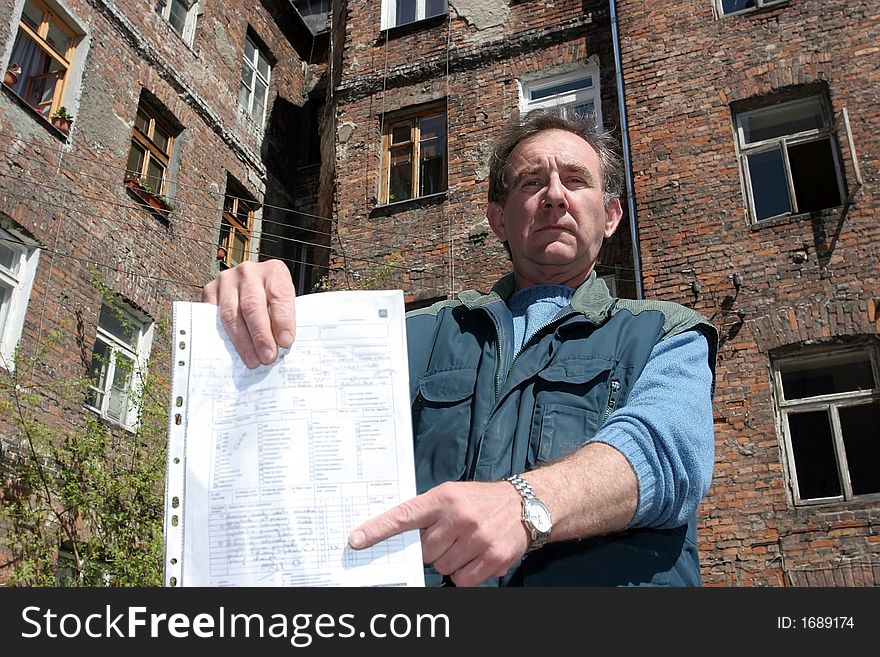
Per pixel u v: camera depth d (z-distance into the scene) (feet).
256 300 4.54
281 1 49.83
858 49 28.09
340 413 4.30
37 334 27.58
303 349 4.46
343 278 34.42
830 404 24.22
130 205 33.71
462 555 3.93
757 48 29.48
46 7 31.86
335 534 4.02
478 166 34.35
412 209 34.68
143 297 33.01
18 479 25.20
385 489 4.15
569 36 35.24
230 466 4.17
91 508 25.86
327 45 53.31
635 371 5.56
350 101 38.70
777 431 24.16
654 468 4.67
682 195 28.17
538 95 35.45
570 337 6.07
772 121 29.12
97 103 32.96
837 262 25.32
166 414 28.60
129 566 24.93
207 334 4.53
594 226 7.17
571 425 5.44
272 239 45.37
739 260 26.48
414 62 38.17
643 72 30.78
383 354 4.48
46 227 28.89
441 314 6.79
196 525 4.05
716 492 23.71
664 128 29.48
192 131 39.24
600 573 4.96
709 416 5.27
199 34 41.73
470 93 36.14
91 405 29.58
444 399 5.93
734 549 22.91
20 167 28.37
